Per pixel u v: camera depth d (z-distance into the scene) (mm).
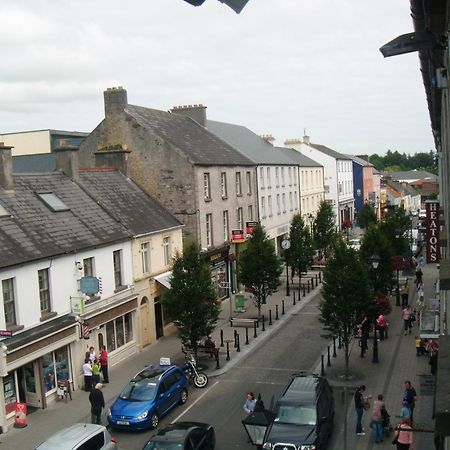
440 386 3555
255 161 44031
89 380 21359
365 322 24078
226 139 44062
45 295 20625
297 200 56844
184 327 22891
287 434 14836
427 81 11797
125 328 25750
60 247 21250
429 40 6793
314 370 22625
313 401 15797
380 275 27469
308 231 39781
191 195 32812
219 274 36562
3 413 17781
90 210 25516
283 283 42344
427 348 23281
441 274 4969
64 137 52250
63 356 21344
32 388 19859
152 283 27984
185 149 33938
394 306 33500
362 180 86125
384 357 24016
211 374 22703
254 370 23047
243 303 33344
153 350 26672
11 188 22562
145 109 36281
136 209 29000
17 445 16641
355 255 21797
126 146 32281
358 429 16562
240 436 16766
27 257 19359
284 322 30750
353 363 23344
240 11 3418
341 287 20938
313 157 73125
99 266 23656
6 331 17500
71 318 21344
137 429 17281
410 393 15984
